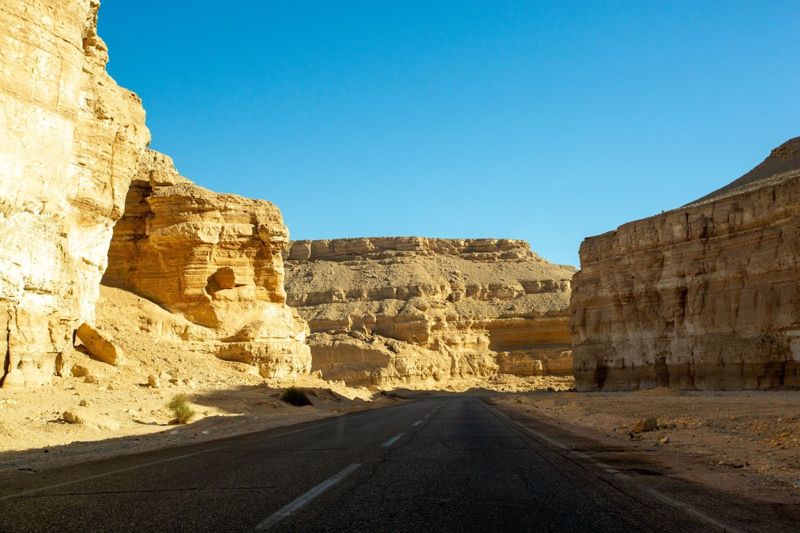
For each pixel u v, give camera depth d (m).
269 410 36.66
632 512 6.47
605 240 82.69
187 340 49.44
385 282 155.62
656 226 72.12
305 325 63.41
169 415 26.38
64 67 29.16
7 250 26.14
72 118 29.81
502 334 141.12
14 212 26.47
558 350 134.88
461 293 153.00
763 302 55.25
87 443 16.42
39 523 5.90
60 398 25.41
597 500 7.11
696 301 63.88
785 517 6.39
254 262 55.84
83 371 32.38
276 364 52.97
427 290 150.25
